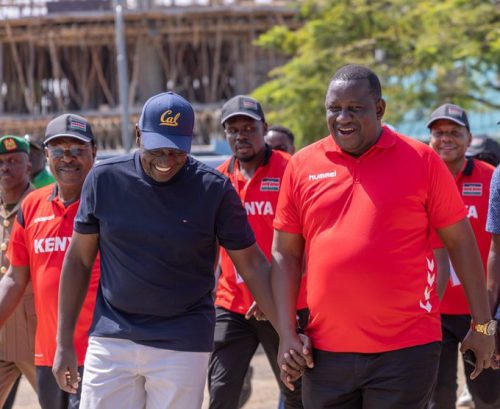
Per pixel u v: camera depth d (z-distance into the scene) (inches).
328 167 299.0
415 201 291.0
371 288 287.0
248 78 2283.5
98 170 306.2
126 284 300.4
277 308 308.5
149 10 2194.9
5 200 439.8
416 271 291.0
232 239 308.8
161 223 298.0
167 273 299.6
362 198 291.6
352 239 289.4
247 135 435.5
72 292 321.4
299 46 1531.7
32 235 376.2
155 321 301.9
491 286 354.3
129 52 2313.0
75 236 315.6
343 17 1427.2
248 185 434.3
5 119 2186.3
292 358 300.2
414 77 1370.6
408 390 288.0
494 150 553.9
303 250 316.5
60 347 321.4
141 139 293.9
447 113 437.4
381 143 293.3
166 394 300.2
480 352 314.5
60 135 369.1
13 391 459.5
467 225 303.6
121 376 302.7
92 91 2322.8
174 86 2272.4
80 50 2320.4
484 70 1285.7
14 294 385.4
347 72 293.3
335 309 292.2
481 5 1280.8
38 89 2357.3
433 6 1352.1
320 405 301.3
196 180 303.3
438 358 297.3
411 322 290.5
